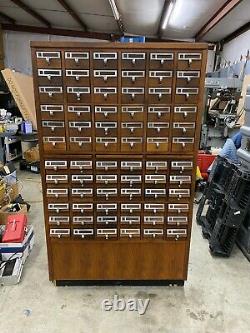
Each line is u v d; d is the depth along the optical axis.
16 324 1.59
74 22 5.89
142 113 1.54
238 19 4.91
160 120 1.55
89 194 1.70
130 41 1.56
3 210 2.52
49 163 1.63
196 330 1.57
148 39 6.75
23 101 3.51
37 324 1.59
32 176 4.33
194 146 1.61
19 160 5.04
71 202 1.71
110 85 1.49
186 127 1.57
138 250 1.82
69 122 1.55
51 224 1.75
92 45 1.42
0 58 5.65
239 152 2.52
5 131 3.43
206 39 6.51
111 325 1.60
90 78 1.48
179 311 1.71
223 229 2.29
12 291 1.84
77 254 1.82
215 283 1.96
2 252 2.05
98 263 1.84
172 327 1.59
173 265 1.86
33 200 3.37
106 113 1.54
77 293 1.84
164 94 1.50
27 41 6.30
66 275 1.87
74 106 1.52
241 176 2.21
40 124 1.56
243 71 4.96
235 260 2.23
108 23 5.83
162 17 5.31
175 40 6.86
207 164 3.57
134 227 1.77
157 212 1.74
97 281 1.91
